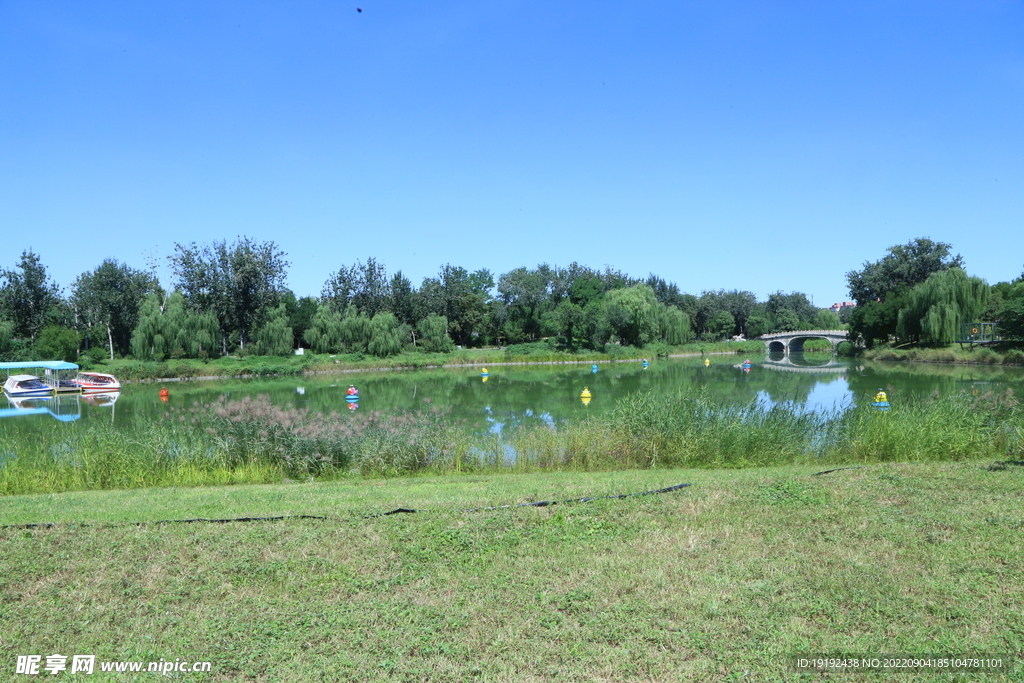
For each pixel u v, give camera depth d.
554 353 83.81
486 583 7.04
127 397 45.97
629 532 8.46
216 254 79.44
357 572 7.39
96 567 7.58
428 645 5.81
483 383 51.59
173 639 6.00
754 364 71.94
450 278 103.38
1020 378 46.50
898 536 8.01
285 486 13.58
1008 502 9.30
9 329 62.22
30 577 7.35
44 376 54.59
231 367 63.78
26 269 70.06
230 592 6.95
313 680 5.33
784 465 15.66
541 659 5.53
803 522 8.66
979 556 7.34
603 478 13.05
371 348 78.50
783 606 6.32
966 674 5.16
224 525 8.98
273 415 16.62
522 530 8.62
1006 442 15.61
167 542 8.30
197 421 19.00
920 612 6.14
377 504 10.23
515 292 102.94
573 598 6.62
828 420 17.98
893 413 17.23
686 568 7.26
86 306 75.44
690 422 16.53
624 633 5.91
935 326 66.69
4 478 14.37
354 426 16.77
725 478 12.06
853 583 6.75
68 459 15.54
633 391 41.09
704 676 5.24
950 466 12.22
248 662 5.61
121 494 12.77
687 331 100.00
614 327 86.56
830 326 135.50
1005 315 61.19
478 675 5.35
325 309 82.00
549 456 16.61
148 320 66.31
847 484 10.65
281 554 7.89
